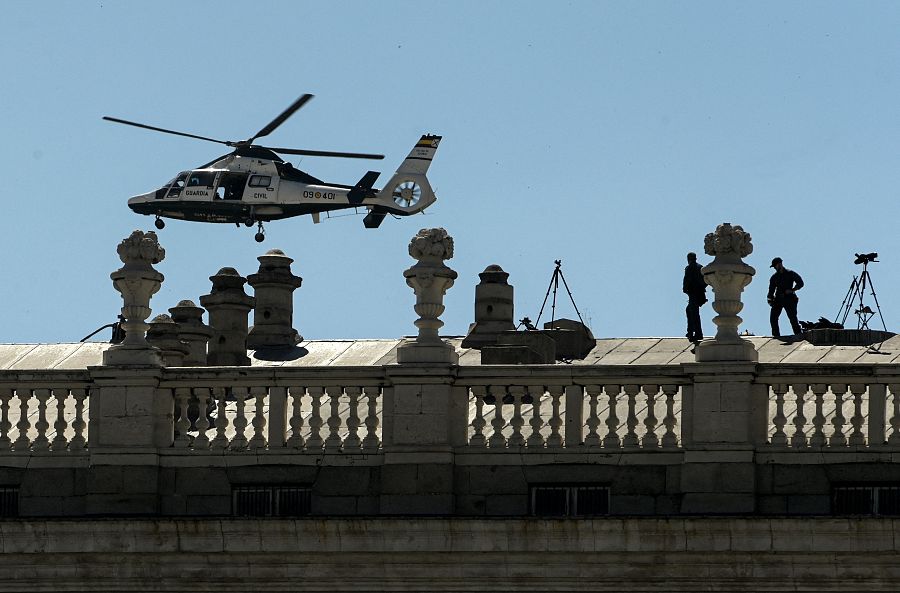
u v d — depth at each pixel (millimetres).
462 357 185875
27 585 150875
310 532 147250
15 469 155250
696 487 147125
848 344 179500
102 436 153750
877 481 146125
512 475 150375
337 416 153250
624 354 184625
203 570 149250
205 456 153500
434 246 151875
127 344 154625
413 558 147125
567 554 145500
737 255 149250
